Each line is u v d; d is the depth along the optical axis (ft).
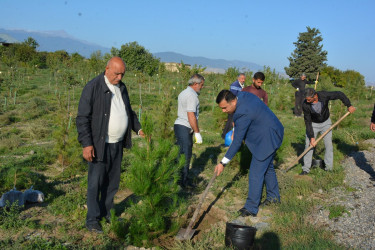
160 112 22.56
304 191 16.78
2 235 11.80
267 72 74.33
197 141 16.53
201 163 22.52
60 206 14.47
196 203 15.71
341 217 13.87
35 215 13.57
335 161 22.70
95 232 12.37
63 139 21.95
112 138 12.36
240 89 26.12
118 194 16.66
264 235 12.40
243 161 20.02
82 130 11.63
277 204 15.10
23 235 11.85
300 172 20.66
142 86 83.05
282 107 59.06
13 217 12.69
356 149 26.53
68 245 11.30
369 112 53.01
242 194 16.70
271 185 15.46
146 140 12.35
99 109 11.80
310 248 11.05
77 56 144.15
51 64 93.76
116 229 11.84
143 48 134.51
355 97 77.71
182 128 16.69
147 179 11.73
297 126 39.58
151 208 11.96
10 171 18.19
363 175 19.79
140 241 11.68
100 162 12.21
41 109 43.62
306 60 201.57
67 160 21.48
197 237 12.73
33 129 31.45
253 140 14.34
